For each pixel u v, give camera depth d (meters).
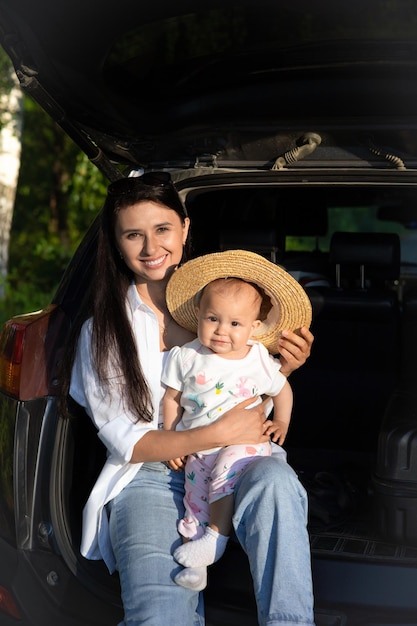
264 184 3.39
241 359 2.88
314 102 3.32
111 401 2.81
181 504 2.88
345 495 3.36
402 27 8.95
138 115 3.48
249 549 2.63
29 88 3.22
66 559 2.89
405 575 2.76
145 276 2.92
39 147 13.14
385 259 4.04
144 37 3.82
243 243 4.12
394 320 4.00
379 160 3.30
